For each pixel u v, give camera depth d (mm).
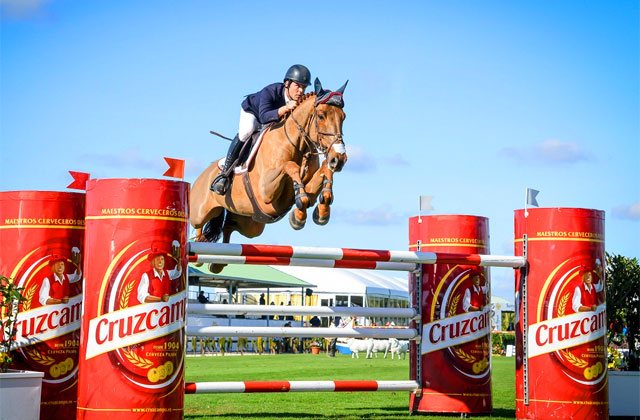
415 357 7516
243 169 6461
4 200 6234
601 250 6875
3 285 5910
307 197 5699
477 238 7656
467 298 7504
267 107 6348
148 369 5410
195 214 7457
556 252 6746
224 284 26797
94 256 5520
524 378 6828
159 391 5438
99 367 5414
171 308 5520
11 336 5820
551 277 6742
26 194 6203
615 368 8000
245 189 6461
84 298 5559
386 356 22578
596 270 6793
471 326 7480
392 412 7465
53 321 6152
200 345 23469
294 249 6203
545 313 6742
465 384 7379
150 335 5430
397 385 7246
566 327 6680
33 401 5453
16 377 5371
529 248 6887
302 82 6418
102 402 5387
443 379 7375
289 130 6043
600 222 6891
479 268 7586
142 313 5430
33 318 6098
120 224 5469
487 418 7125
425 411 7371
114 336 5410
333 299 30266
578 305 6699
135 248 5457
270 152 6152
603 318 6801
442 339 7426
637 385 7387
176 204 5590
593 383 6660
